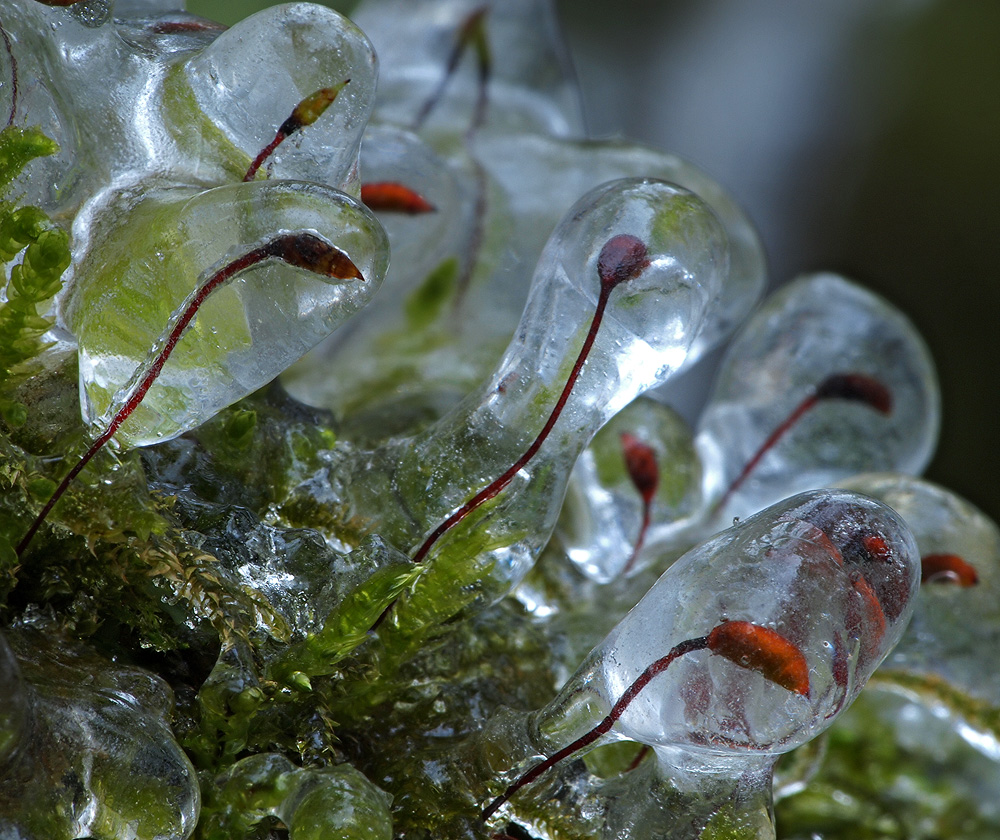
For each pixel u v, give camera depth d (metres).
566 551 0.11
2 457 0.10
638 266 0.10
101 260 0.10
